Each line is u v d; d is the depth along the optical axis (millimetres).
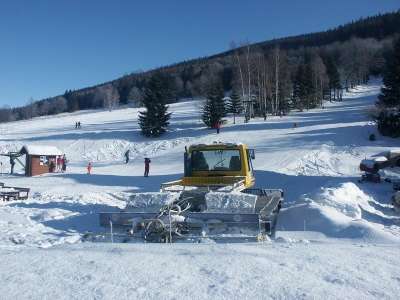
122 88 197000
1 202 17500
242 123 64250
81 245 7223
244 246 6836
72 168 46406
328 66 124438
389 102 55719
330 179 25109
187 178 11469
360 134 47500
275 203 9883
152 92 61531
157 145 55875
